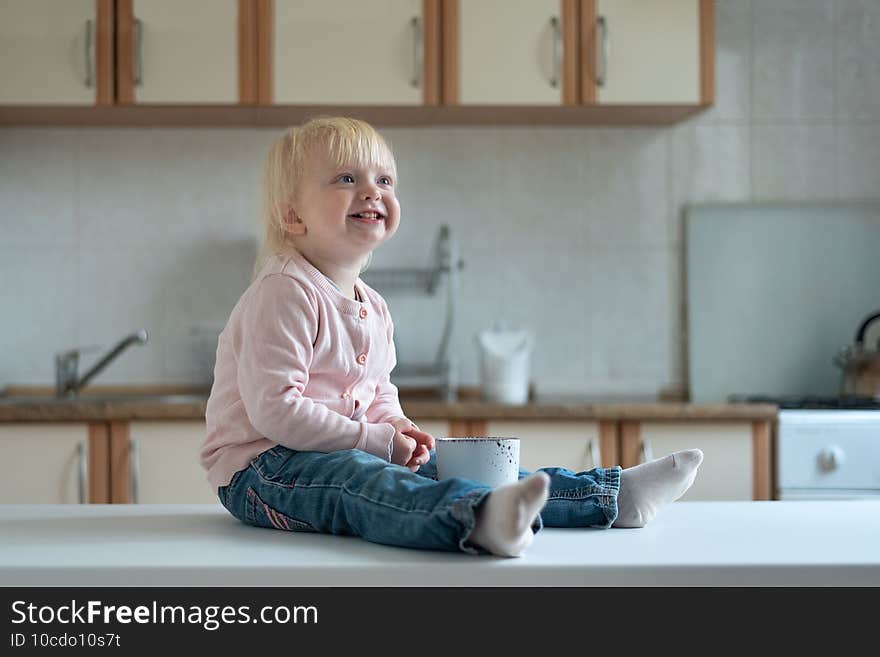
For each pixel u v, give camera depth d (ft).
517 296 10.69
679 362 10.73
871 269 10.69
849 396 9.80
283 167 4.54
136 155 10.53
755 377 10.66
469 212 10.67
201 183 10.56
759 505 4.07
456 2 9.49
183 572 2.80
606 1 9.55
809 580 2.77
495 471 3.61
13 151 10.44
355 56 9.43
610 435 8.53
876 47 10.80
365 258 4.70
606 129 10.75
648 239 10.74
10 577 2.80
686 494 8.55
